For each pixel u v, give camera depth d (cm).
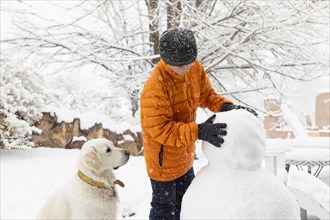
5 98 755
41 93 873
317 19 950
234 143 167
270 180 169
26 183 592
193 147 286
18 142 745
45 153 771
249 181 166
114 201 378
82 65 1122
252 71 1188
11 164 667
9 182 589
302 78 1075
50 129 830
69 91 1562
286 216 160
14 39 1046
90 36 1109
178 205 296
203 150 185
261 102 1327
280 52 1056
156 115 233
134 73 1143
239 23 1002
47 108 835
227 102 279
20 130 752
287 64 1055
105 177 372
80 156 365
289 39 1012
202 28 982
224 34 1020
